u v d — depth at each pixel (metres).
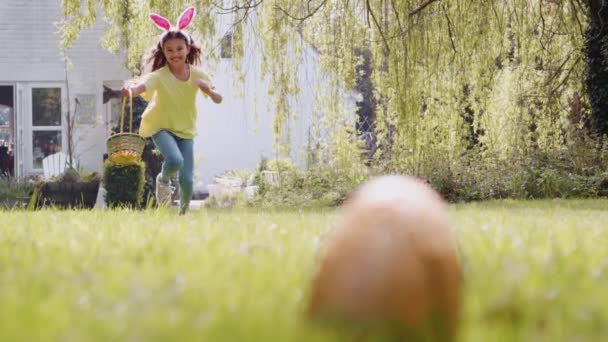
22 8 20.45
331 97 14.09
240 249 3.48
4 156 20.83
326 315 1.35
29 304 1.98
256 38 14.08
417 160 14.29
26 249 3.61
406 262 1.35
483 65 14.03
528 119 15.37
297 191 14.80
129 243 3.87
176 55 8.40
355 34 13.73
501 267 2.86
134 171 14.27
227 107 24.53
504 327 1.74
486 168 14.80
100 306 2.02
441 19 13.74
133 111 19.58
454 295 1.45
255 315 1.81
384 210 1.47
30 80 20.48
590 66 15.70
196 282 2.40
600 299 2.17
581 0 15.70
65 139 20.55
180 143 8.57
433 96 14.04
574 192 14.36
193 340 1.54
